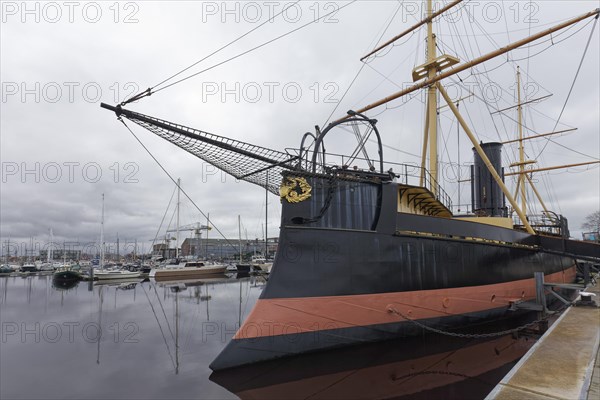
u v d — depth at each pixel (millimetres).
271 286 9828
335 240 10625
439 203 15102
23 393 8297
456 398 7641
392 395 7828
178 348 12672
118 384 8852
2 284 47406
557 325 8914
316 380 8648
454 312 12656
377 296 10953
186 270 55344
